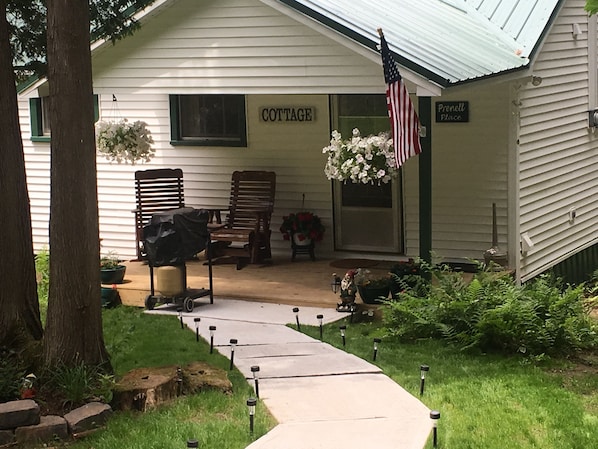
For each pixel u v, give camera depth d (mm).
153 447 6406
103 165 13383
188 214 10250
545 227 11758
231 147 12812
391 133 9578
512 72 10211
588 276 12984
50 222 7387
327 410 7164
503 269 10750
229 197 12914
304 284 11094
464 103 11234
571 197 12438
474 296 9164
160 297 10523
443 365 8398
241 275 11672
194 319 9570
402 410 7160
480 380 7934
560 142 12055
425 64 9164
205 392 7504
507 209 11109
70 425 6688
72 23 7121
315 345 8953
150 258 10266
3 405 6641
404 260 12023
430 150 9969
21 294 7949
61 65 7152
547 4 11500
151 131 13195
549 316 9031
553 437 6652
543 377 8055
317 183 12453
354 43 9711
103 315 10492
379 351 8805
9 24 9875
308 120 12344
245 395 7492
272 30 10383
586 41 12648
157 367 7820
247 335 9328
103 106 13383
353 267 11898
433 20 11297
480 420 6949
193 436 6594
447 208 11555
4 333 7789
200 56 10898
